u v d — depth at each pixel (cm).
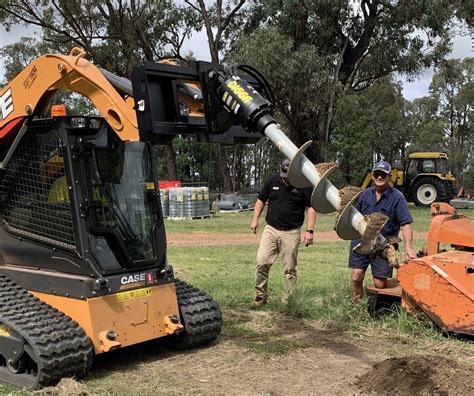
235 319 673
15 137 514
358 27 2806
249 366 508
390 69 2897
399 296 631
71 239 480
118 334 477
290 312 689
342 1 2572
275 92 2505
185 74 444
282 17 2644
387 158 6700
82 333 460
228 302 752
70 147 475
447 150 6869
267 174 6669
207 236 1695
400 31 2748
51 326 455
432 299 580
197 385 459
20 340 450
